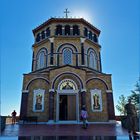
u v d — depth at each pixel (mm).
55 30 29625
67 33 29828
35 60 30156
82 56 27984
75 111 23516
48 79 24625
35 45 30906
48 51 28625
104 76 25125
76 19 29969
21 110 23109
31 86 24516
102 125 20250
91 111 23359
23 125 20250
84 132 13688
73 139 10453
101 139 10500
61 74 23766
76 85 23484
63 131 14281
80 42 28859
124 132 13750
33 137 11125
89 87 24500
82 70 24141
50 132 13648
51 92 23000
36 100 23828
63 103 24359
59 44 28688
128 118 10891
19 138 10773
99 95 24203
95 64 30031
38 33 32094
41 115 23141
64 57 28188
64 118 23656
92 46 30719
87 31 30953
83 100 22750
